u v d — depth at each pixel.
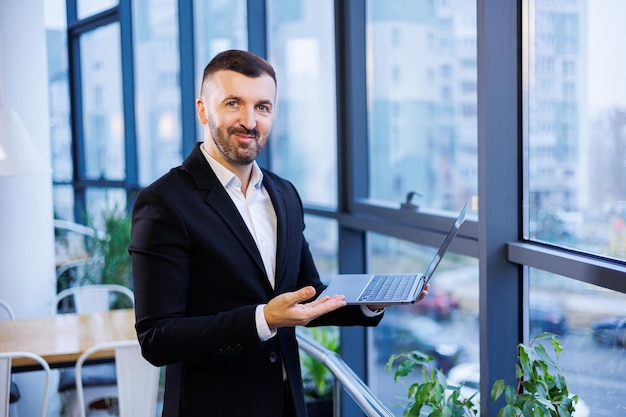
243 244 1.67
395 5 3.21
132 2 6.73
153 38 6.41
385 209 3.24
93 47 7.48
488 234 2.35
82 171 7.95
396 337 3.37
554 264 2.10
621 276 1.82
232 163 1.68
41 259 4.45
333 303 1.54
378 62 3.40
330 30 3.85
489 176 2.34
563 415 1.81
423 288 1.71
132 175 6.85
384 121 3.38
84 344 3.18
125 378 2.95
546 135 2.24
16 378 4.12
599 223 2.03
